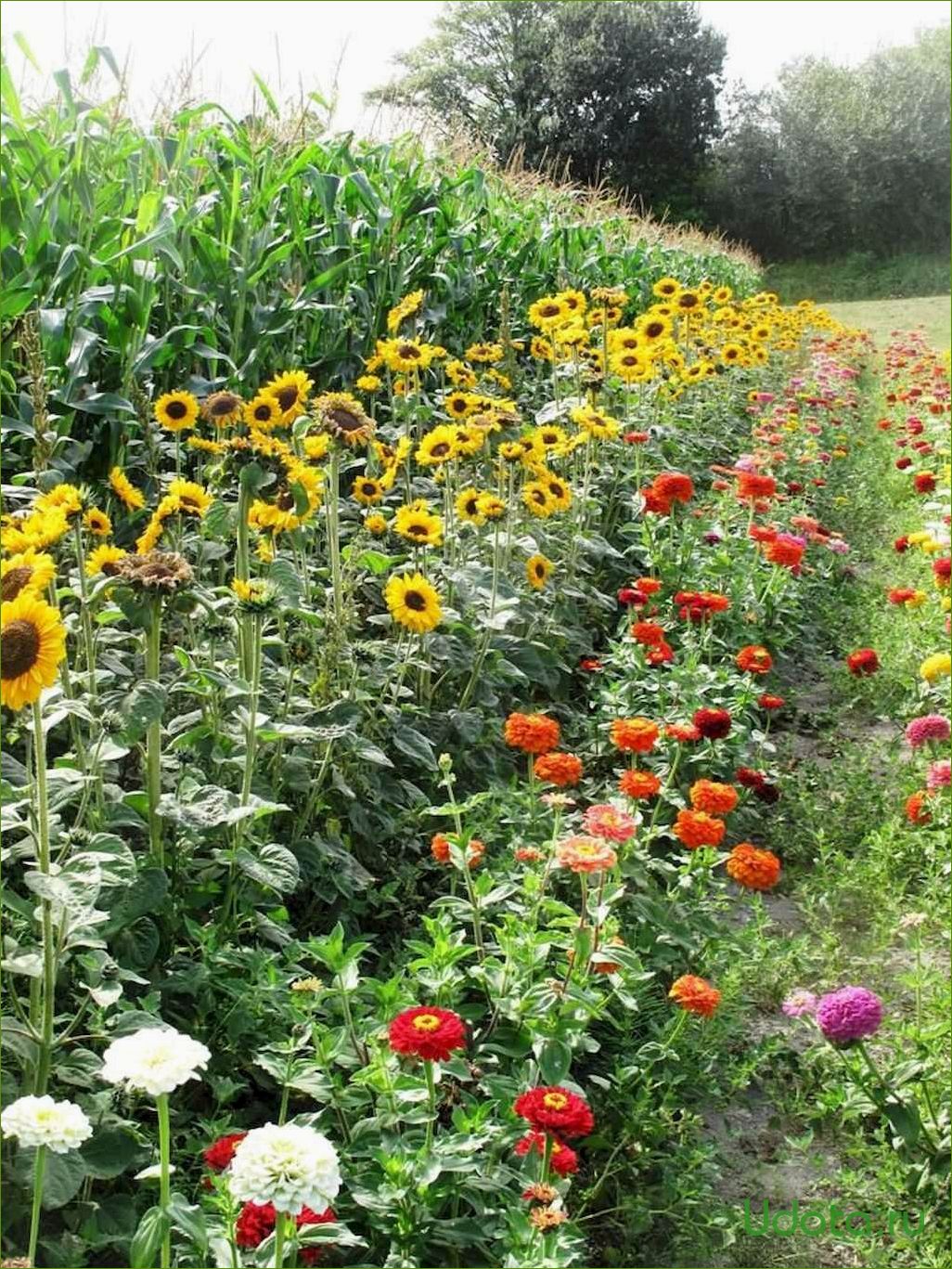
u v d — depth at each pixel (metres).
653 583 4.82
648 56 38.16
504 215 10.02
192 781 2.77
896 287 37.78
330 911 3.20
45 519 2.65
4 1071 2.14
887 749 4.92
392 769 3.77
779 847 4.21
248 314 5.98
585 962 2.47
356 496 4.54
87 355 4.62
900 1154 2.73
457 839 2.79
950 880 3.74
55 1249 1.98
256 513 3.46
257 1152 1.53
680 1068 2.86
